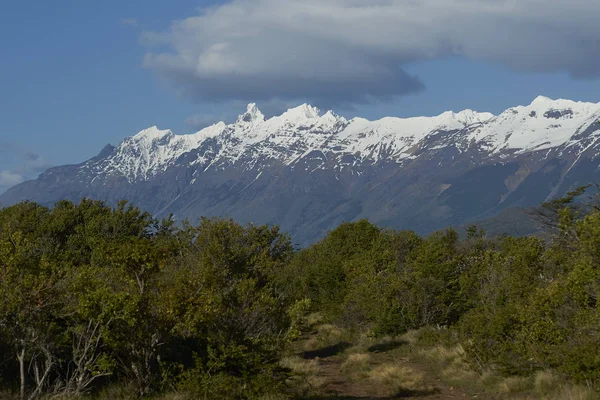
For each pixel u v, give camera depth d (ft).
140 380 56.54
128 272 57.98
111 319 53.01
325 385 75.05
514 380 67.21
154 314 56.13
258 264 92.32
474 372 75.46
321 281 146.51
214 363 59.00
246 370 60.75
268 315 63.72
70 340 56.80
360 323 123.85
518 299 75.56
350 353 104.22
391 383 74.84
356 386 76.18
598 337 59.57
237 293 63.36
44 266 54.80
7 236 56.18
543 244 87.40
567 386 59.26
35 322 52.60
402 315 112.06
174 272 65.10
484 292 88.17
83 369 55.98
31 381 57.00
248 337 61.87
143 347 56.54
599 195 85.46
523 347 67.77
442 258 116.88
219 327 61.11
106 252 59.11
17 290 51.52
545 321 65.21
